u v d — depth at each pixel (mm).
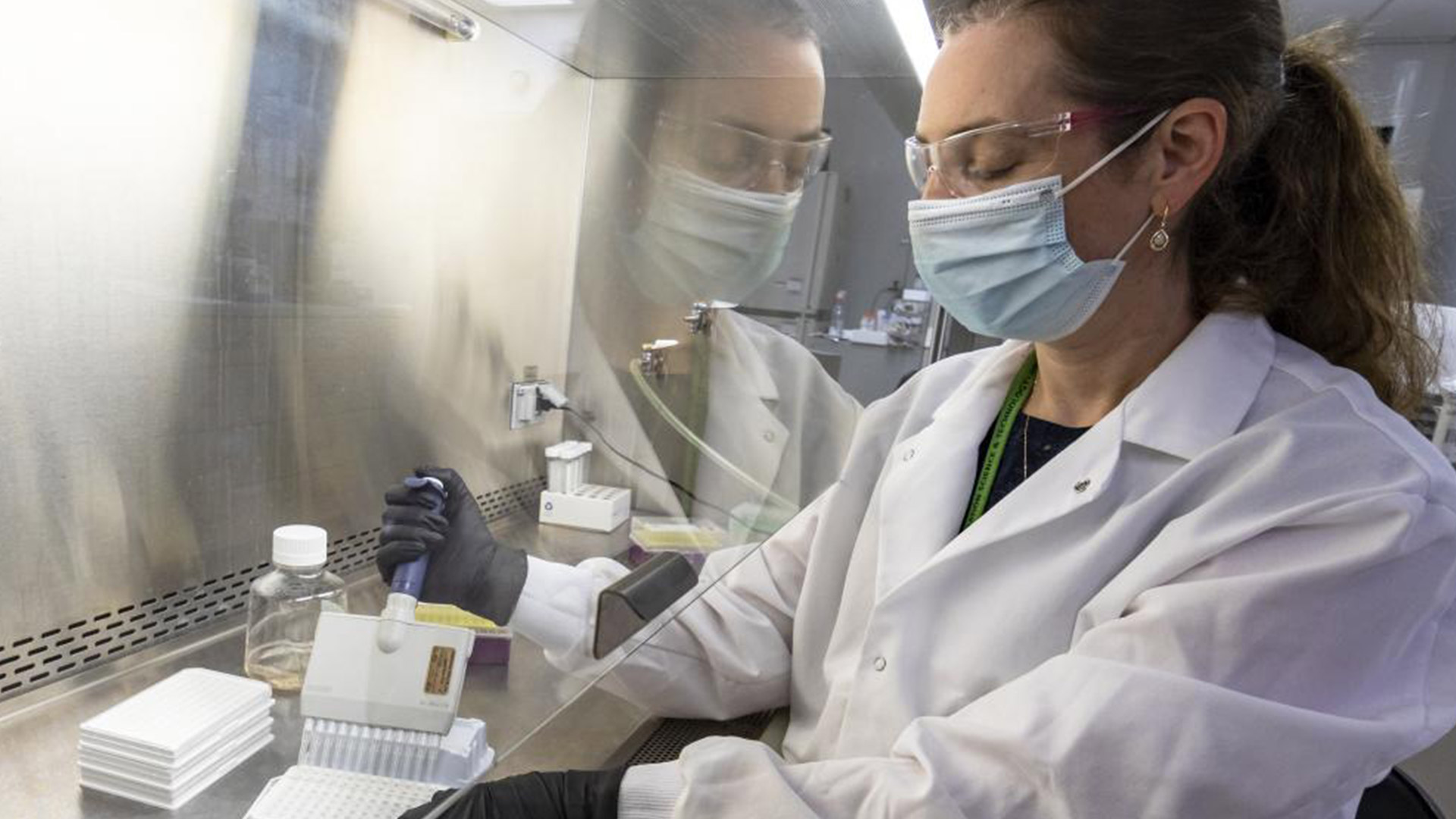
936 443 1301
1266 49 1055
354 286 1054
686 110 1355
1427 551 872
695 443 1272
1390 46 5027
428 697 727
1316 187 1153
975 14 1098
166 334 931
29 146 819
